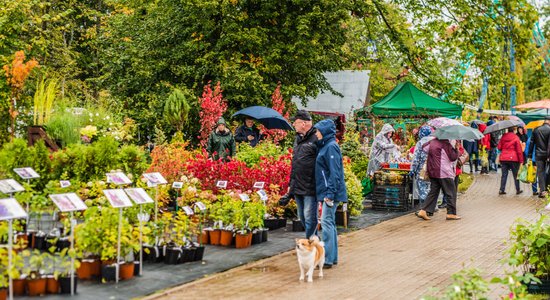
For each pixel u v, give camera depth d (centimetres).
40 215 905
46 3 2462
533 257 754
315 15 2397
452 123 1435
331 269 892
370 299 723
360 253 1016
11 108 1548
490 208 1597
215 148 1527
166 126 2259
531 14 2411
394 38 2625
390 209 1527
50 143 1462
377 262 945
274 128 1862
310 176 913
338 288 775
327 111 3538
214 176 1320
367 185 1658
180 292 732
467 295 587
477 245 1091
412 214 1488
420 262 946
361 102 3516
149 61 2452
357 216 1421
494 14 2444
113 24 2798
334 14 2402
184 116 1959
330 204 885
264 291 750
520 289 609
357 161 1736
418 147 1538
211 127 1914
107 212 789
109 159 1279
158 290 730
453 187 1405
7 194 962
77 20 3625
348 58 2886
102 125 1705
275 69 2398
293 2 2425
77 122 1612
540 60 2583
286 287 775
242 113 1750
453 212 1402
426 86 2623
